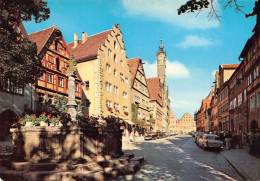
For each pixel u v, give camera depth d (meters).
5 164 10.02
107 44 35.72
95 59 33.00
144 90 53.91
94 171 8.75
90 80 32.94
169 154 16.19
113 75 37.03
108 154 10.95
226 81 37.94
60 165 8.93
